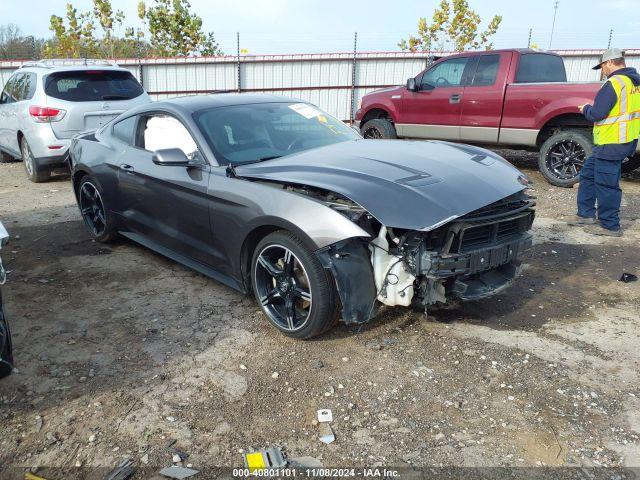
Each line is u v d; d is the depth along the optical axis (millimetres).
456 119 9062
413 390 3021
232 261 3895
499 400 2926
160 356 3424
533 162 10266
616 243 5570
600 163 5688
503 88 8383
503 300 4176
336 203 3305
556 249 5395
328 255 3195
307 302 3504
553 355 3369
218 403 2941
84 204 5844
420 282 3330
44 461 2531
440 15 24203
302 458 2529
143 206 4742
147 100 8859
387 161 3686
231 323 3844
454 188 3318
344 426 2740
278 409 2883
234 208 3713
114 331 3754
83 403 2953
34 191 8250
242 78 17078
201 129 4145
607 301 4168
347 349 3457
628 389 3016
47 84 8062
